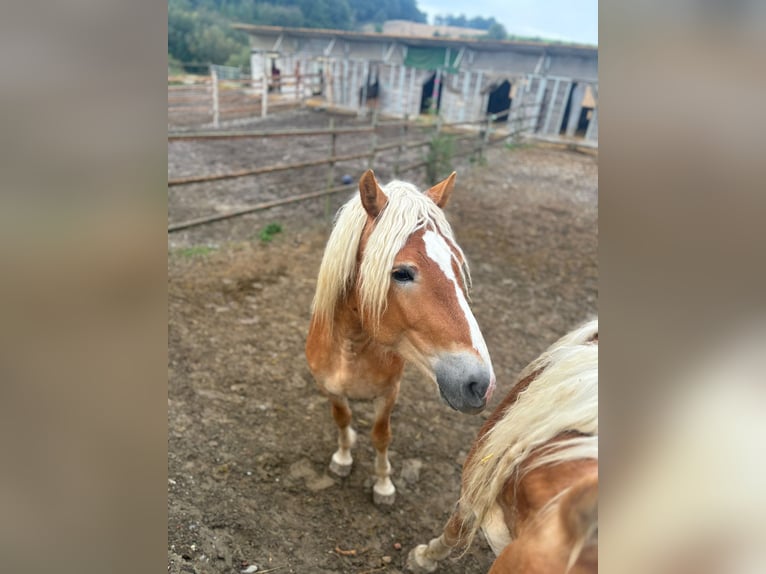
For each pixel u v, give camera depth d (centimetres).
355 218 179
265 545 205
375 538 220
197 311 375
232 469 240
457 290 155
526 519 118
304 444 267
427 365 159
